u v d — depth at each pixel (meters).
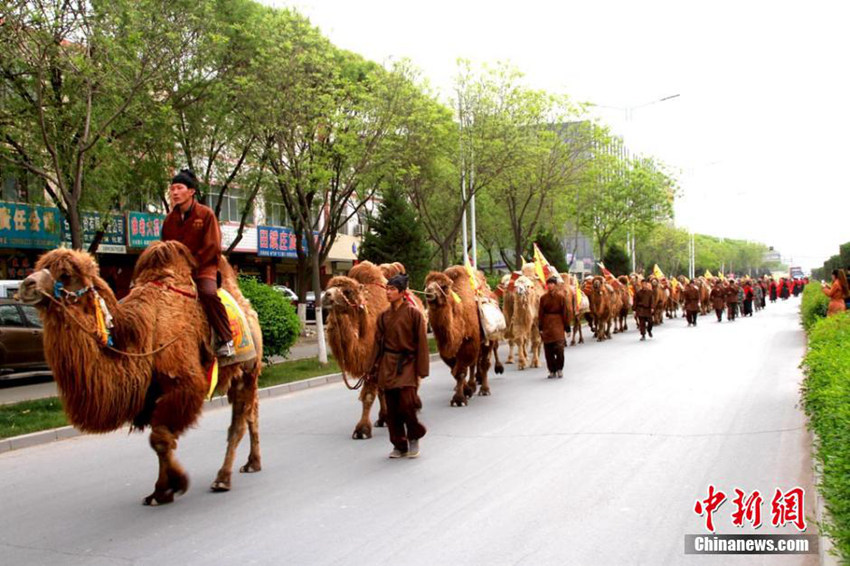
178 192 6.77
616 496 6.33
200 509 6.41
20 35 12.45
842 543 4.06
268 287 15.21
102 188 17.17
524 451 8.12
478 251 49.06
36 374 17.91
